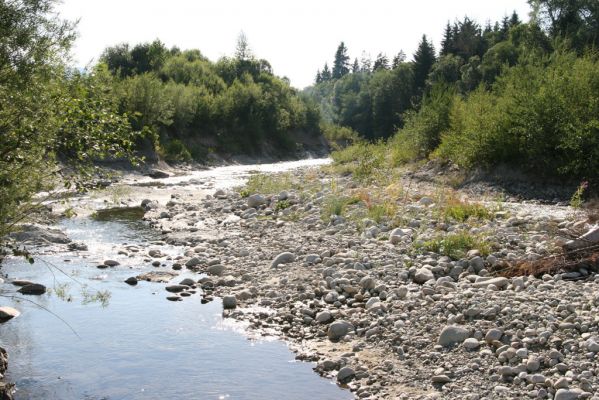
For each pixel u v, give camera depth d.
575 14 58.91
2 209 6.90
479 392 6.39
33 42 6.95
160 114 42.50
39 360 7.63
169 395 6.70
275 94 74.00
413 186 22.06
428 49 81.56
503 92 23.97
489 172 21.12
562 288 8.84
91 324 8.93
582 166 18.17
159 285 11.07
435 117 26.42
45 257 13.17
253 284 10.77
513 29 66.94
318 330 8.58
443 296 8.94
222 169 43.22
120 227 16.95
